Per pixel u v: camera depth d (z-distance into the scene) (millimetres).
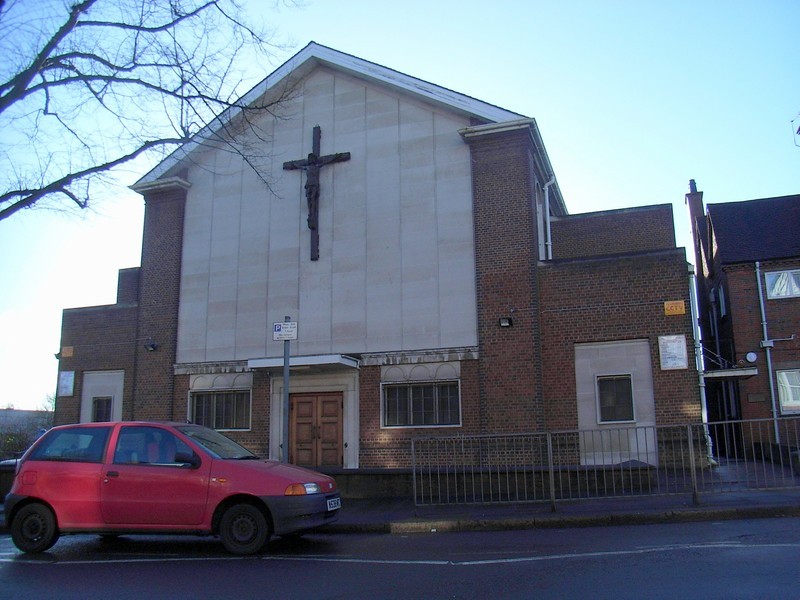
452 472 12438
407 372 18047
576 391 16969
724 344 25500
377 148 19422
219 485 9000
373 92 19781
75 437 9797
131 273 25328
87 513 9242
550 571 7055
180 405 20250
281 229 20031
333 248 19312
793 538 8242
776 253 23188
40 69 10430
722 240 24672
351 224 19266
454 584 6664
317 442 18641
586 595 5996
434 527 10633
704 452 15789
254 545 8805
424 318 18125
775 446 12922
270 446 19078
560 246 21359
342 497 13453
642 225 20984
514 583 6598
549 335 17359
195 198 21312
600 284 17234
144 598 6566
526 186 17875
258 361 18250
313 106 20344
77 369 22062
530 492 11961
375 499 13211
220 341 20109
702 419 16016
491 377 17297
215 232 20812
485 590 6367
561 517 10508
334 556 8516
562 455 16609
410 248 18578
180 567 8109
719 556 7348
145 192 21719
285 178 20281
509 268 17641
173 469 9211
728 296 23734
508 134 18203
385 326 18422
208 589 6871
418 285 18328
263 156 17766
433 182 18703
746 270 23328
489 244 17906
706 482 11656
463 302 17875
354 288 18891
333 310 18984
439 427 17578
